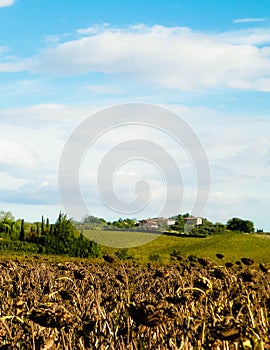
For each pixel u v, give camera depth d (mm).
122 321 7098
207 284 6836
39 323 5344
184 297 6594
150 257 49500
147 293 10500
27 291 10555
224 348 5961
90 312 7195
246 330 5242
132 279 13891
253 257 68188
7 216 102750
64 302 7742
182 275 11602
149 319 5008
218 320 6312
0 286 11203
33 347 5836
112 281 12398
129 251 55375
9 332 6230
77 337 6582
